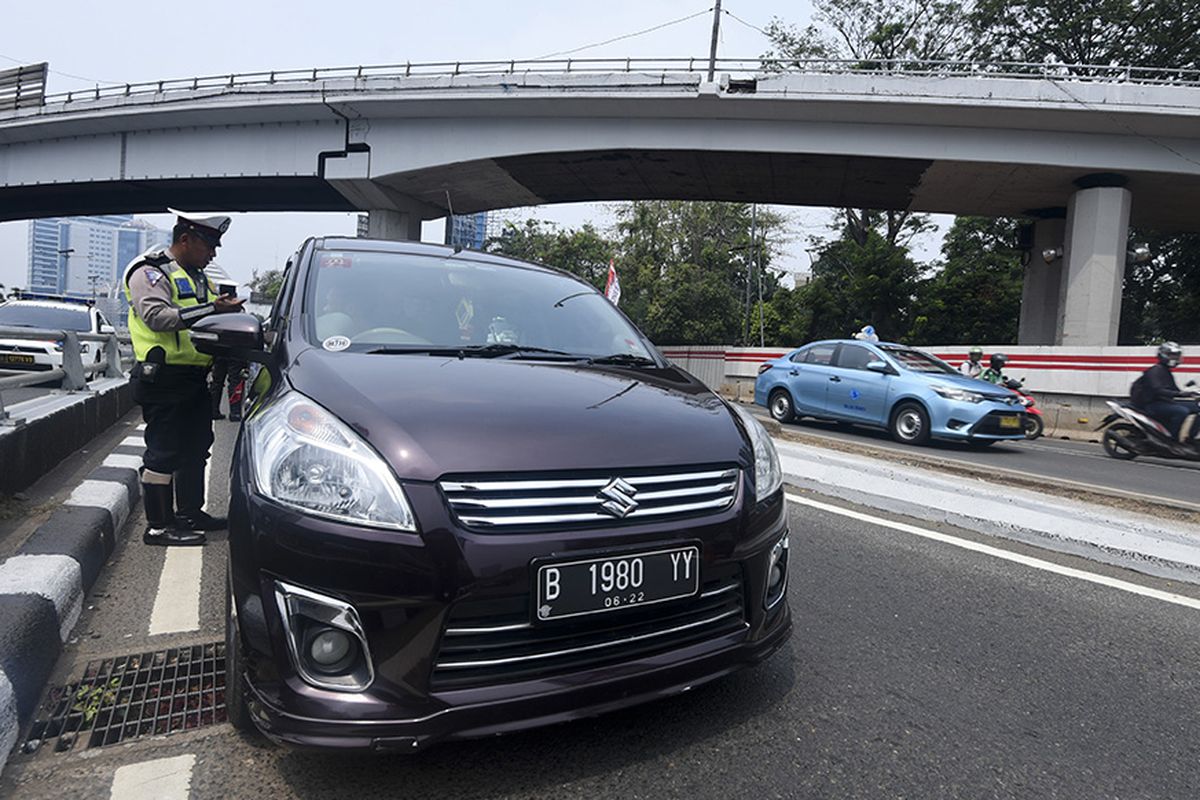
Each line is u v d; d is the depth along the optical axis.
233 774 2.02
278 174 25.88
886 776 2.12
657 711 2.43
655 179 26.06
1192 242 28.23
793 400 12.00
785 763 2.16
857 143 20.36
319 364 2.37
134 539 4.18
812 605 3.44
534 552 1.84
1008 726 2.44
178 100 25.31
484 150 23.78
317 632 1.79
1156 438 9.68
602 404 2.33
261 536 1.87
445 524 1.80
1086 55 25.88
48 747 2.14
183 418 4.01
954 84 18.48
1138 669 2.90
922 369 10.48
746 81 20.30
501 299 3.32
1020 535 4.54
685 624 2.11
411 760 2.10
